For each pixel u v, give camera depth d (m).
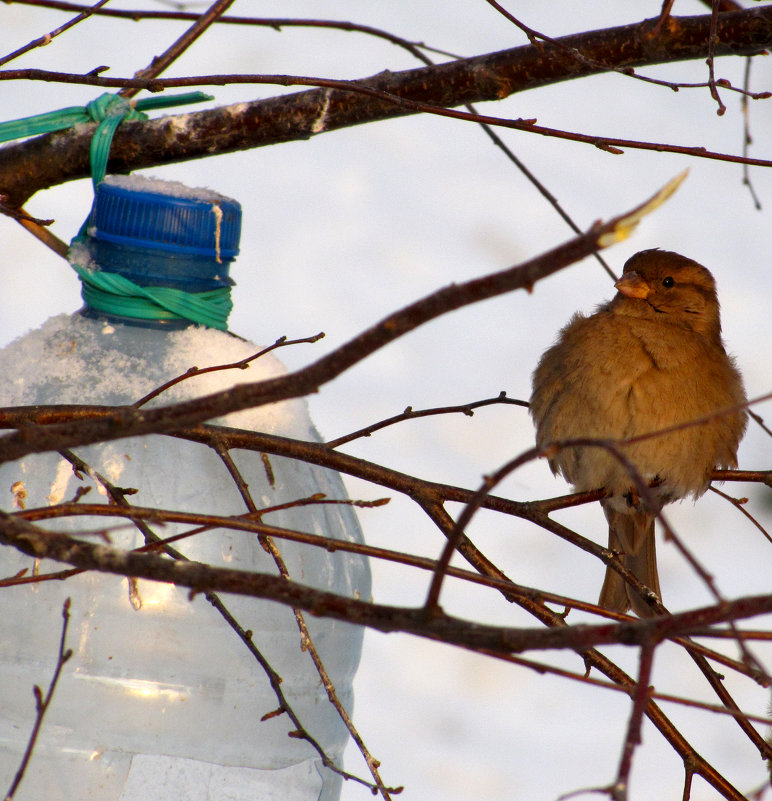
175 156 6.18
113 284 5.40
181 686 5.05
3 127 5.90
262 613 5.28
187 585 3.29
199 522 4.05
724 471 6.73
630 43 5.94
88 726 4.92
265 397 3.05
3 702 4.89
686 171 2.58
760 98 5.45
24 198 6.14
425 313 2.82
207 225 5.51
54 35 5.11
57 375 5.40
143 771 4.96
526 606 5.19
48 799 4.87
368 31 5.95
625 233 2.58
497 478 3.10
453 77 6.10
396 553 4.30
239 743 5.16
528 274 2.66
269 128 6.17
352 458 5.30
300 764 5.43
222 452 4.94
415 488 5.38
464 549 5.36
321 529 5.64
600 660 5.24
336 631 5.73
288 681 5.39
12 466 5.14
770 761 5.10
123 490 4.59
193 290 5.53
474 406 5.53
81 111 6.11
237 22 5.60
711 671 5.29
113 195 5.46
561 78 6.04
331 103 6.13
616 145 5.21
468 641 3.16
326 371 2.95
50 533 3.35
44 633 4.93
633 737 2.96
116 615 4.98
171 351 5.43
